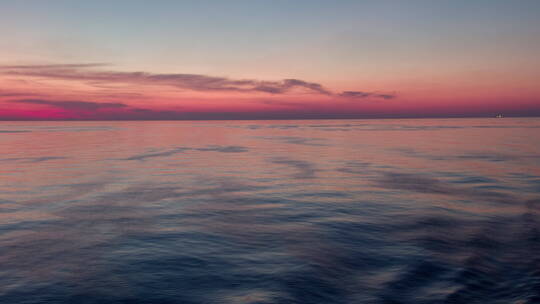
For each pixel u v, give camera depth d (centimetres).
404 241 927
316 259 798
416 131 9850
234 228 1052
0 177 2064
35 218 1159
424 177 2072
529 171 2267
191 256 811
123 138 7025
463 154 3406
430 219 1148
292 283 673
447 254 830
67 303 588
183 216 1195
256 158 3219
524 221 1118
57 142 5709
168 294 625
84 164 2731
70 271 721
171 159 3130
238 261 783
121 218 1164
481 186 1761
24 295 614
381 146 4569
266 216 1197
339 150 4025
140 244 896
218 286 659
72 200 1447
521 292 633
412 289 655
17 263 764
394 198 1489
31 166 2595
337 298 621
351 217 1180
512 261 788
